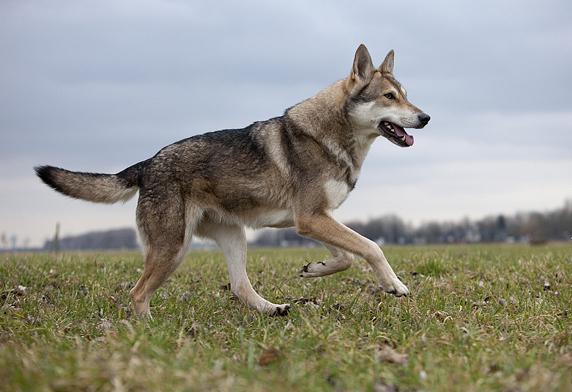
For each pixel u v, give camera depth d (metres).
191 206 6.64
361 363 4.17
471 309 6.30
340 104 6.73
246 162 6.66
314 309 6.32
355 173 6.90
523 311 6.09
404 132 6.93
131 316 6.35
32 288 7.76
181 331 5.00
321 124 6.69
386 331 5.37
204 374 3.75
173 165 6.56
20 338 5.00
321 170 6.62
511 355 4.39
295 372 3.88
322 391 3.63
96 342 4.80
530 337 5.08
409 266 9.67
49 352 4.27
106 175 6.79
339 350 4.39
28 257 11.42
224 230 7.07
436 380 3.78
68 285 8.05
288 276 8.91
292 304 6.98
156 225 6.49
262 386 3.63
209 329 5.64
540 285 7.77
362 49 6.77
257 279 8.58
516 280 8.03
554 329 5.30
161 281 6.54
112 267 9.74
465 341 4.80
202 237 7.17
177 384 3.59
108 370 3.68
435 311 6.11
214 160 6.63
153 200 6.50
